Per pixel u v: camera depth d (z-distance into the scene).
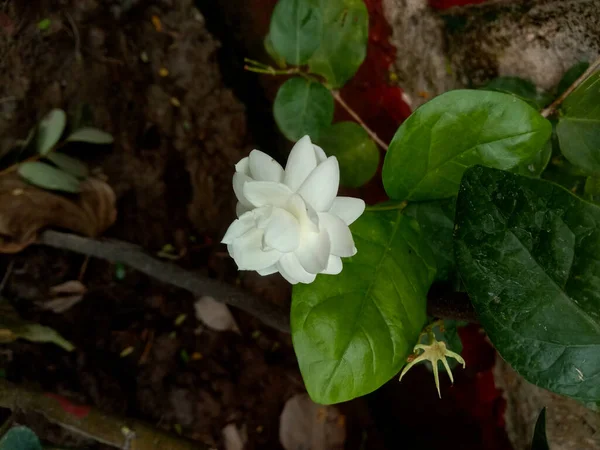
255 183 0.12
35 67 0.26
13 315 0.24
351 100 0.25
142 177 0.27
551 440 0.21
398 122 0.24
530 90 0.19
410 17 0.22
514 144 0.14
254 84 0.28
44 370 0.25
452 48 0.21
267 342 0.29
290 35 0.18
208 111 0.29
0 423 0.24
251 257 0.13
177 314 0.28
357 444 0.28
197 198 0.28
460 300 0.15
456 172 0.15
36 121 0.25
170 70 0.28
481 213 0.13
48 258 0.26
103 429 0.21
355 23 0.18
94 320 0.26
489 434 0.24
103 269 0.27
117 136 0.27
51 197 0.24
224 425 0.27
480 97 0.14
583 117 0.16
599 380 0.13
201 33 0.29
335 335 0.13
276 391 0.28
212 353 0.28
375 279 0.14
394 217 0.15
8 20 0.25
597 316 0.12
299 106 0.19
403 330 0.14
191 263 0.28
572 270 0.12
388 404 0.28
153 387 0.27
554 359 0.13
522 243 0.13
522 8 0.20
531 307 0.13
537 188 0.12
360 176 0.20
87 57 0.26
